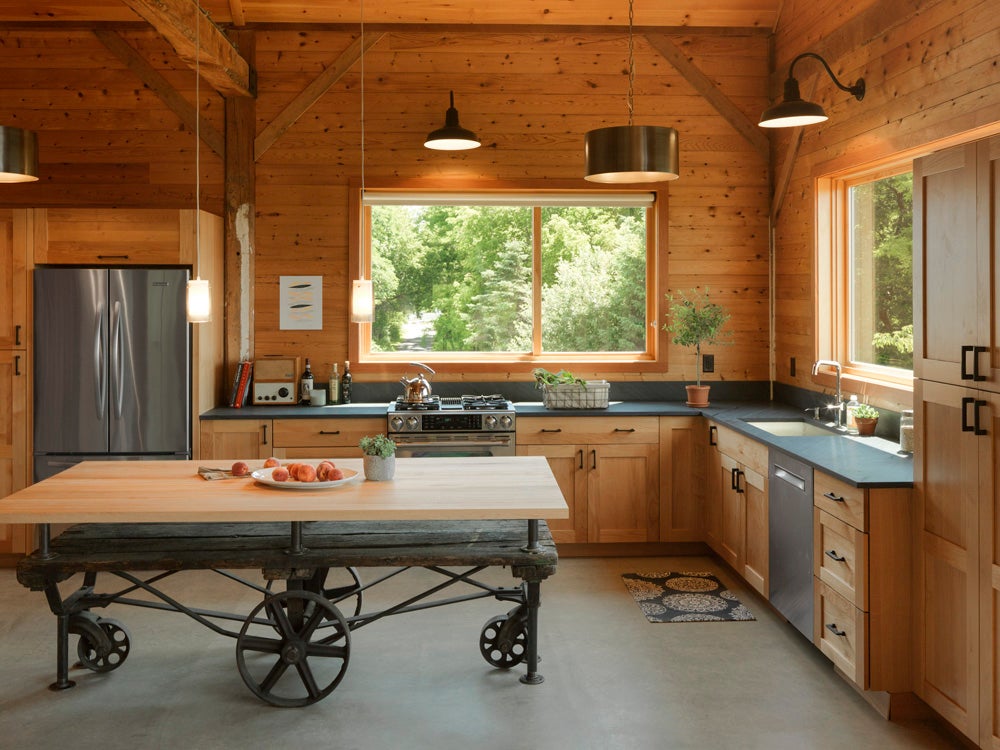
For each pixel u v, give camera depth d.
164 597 3.59
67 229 5.46
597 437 5.57
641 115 6.11
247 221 6.02
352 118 6.03
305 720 3.39
